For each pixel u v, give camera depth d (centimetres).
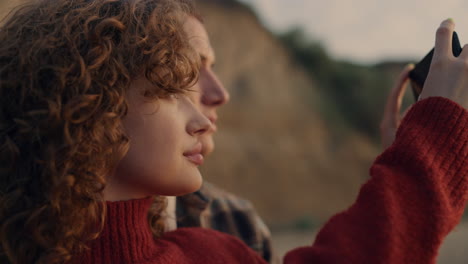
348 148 1471
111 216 63
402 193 56
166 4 73
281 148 1238
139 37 65
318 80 1795
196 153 67
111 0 69
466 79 63
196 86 100
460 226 1098
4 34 69
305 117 1437
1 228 60
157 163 62
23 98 62
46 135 60
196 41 105
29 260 60
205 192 121
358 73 1861
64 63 62
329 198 1222
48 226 59
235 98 1280
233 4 1537
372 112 1727
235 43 1416
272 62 1514
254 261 81
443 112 60
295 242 772
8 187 61
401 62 2164
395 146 61
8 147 61
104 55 62
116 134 60
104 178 62
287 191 1136
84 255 63
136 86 64
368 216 55
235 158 1105
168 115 63
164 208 84
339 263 53
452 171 58
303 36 1842
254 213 132
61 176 59
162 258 68
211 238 80
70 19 66
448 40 66
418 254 54
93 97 60
